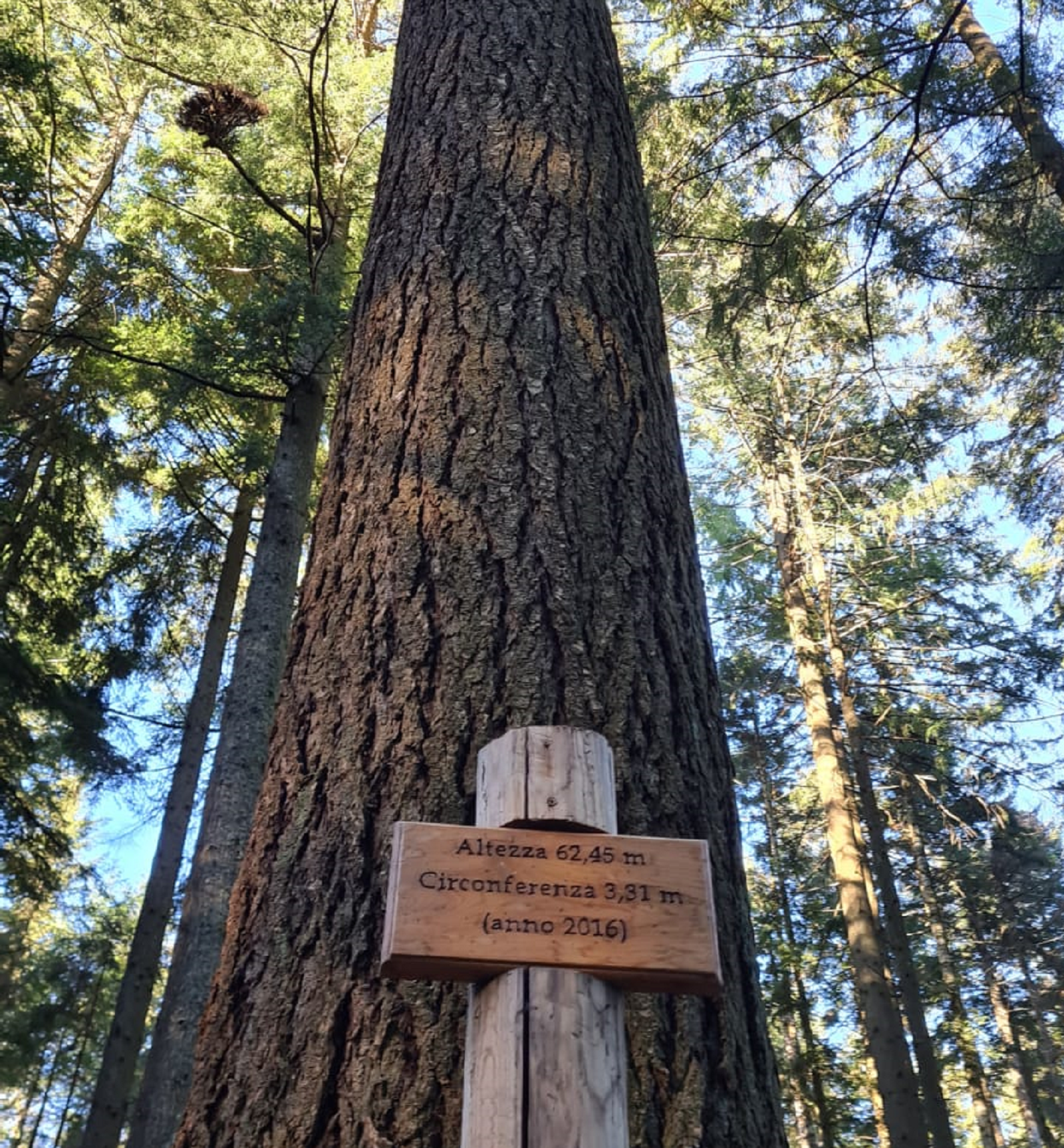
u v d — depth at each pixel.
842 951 15.17
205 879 5.76
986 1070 17.25
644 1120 1.40
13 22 9.17
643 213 2.83
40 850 9.52
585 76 2.97
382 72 8.55
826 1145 12.79
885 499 13.76
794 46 7.19
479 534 1.93
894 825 12.62
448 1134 1.34
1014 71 6.98
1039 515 10.23
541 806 1.23
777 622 14.76
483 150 2.67
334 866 1.61
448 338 2.25
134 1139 5.45
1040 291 7.38
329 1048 1.44
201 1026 1.60
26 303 9.59
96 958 14.15
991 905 15.66
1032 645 12.56
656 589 1.97
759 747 14.45
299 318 6.86
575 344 2.27
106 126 11.97
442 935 1.12
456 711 1.71
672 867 1.19
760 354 12.90
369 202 8.55
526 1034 1.08
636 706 1.78
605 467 2.09
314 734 1.80
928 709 13.53
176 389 7.56
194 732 9.24
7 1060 11.80
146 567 9.87
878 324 11.73
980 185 7.16
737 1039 1.55
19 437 9.50
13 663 8.94
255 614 6.18
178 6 8.34
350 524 2.07
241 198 8.85
